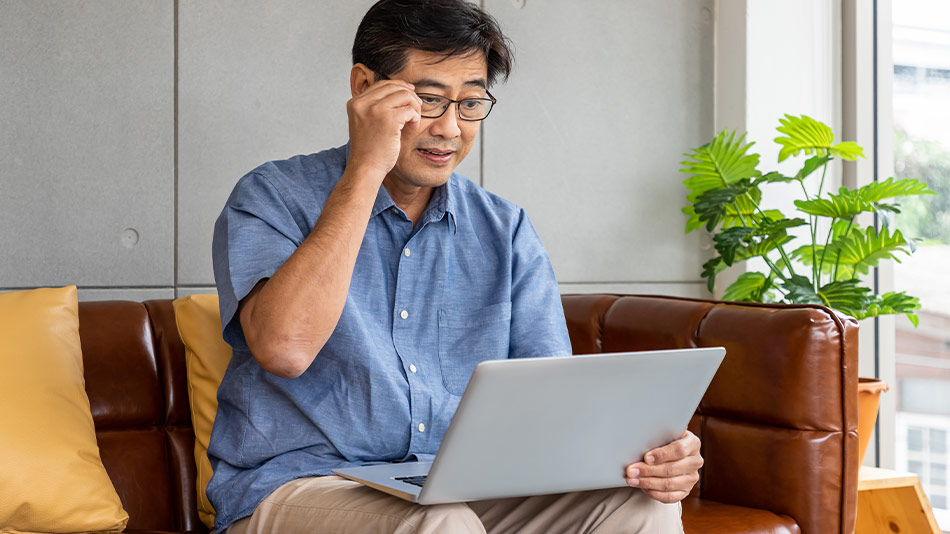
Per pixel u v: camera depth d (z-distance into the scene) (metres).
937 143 2.88
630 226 2.80
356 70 1.53
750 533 1.67
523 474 1.18
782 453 1.75
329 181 1.59
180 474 1.82
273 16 2.33
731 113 2.88
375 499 1.24
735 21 2.87
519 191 2.65
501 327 1.61
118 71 2.16
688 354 1.19
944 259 2.86
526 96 2.66
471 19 1.47
